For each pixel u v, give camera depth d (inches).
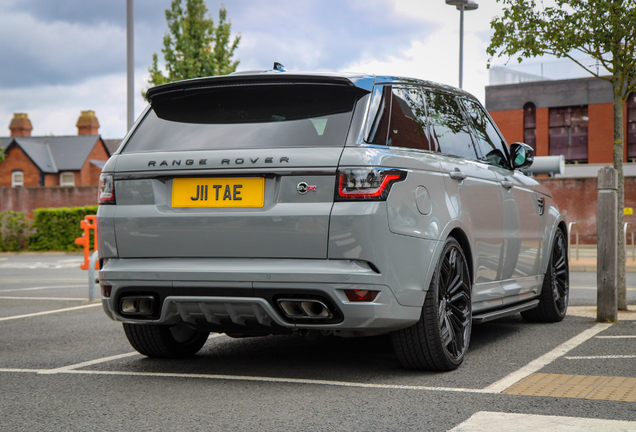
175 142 173.5
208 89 177.3
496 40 319.9
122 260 174.4
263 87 172.6
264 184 161.3
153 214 169.3
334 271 154.3
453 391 155.8
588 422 128.5
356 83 166.7
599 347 211.0
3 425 134.0
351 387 161.5
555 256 274.2
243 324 169.5
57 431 129.5
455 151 198.7
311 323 159.5
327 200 156.5
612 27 293.0
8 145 1971.0
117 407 146.6
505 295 222.2
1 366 195.2
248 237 160.1
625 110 1316.4
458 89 218.7
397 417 134.7
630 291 389.4
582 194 1000.2
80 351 220.1
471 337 235.1
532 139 1395.2
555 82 1368.1
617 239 283.0
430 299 170.4
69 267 723.4
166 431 128.0
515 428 125.3
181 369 187.3
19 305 354.6
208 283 162.6
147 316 174.7
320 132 162.4
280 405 145.6
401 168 163.8
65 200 1221.1
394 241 158.6
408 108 182.1
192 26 1108.5
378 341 230.4
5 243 1045.8
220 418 136.3
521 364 187.3
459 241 191.5
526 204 243.0
